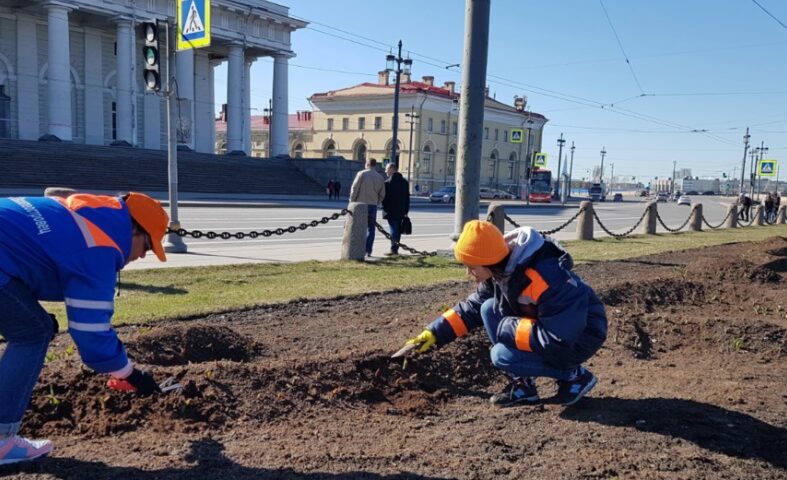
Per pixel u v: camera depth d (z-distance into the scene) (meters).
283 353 5.06
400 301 7.30
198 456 3.18
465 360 4.94
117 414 3.57
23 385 2.89
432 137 73.25
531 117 85.00
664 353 5.86
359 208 10.77
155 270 8.80
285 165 47.78
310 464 3.17
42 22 41.44
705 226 28.03
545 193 66.00
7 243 2.67
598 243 15.93
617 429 3.82
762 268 9.89
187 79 45.09
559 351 3.73
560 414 4.08
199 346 4.89
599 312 3.91
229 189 40.75
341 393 4.16
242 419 3.67
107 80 45.19
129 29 41.34
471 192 11.67
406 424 3.85
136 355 4.48
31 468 2.98
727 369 5.30
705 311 7.51
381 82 77.31
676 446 3.59
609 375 5.01
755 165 76.06
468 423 3.91
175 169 11.31
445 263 10.79
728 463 3.40
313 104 77.75
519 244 3.66
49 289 2.84
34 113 41.53
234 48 47.03
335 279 8.70
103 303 2.81
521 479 3.12
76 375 3.87
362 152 75.62
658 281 8.30
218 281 8.16
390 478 3.06
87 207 2.87
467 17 11.22
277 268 9.53
